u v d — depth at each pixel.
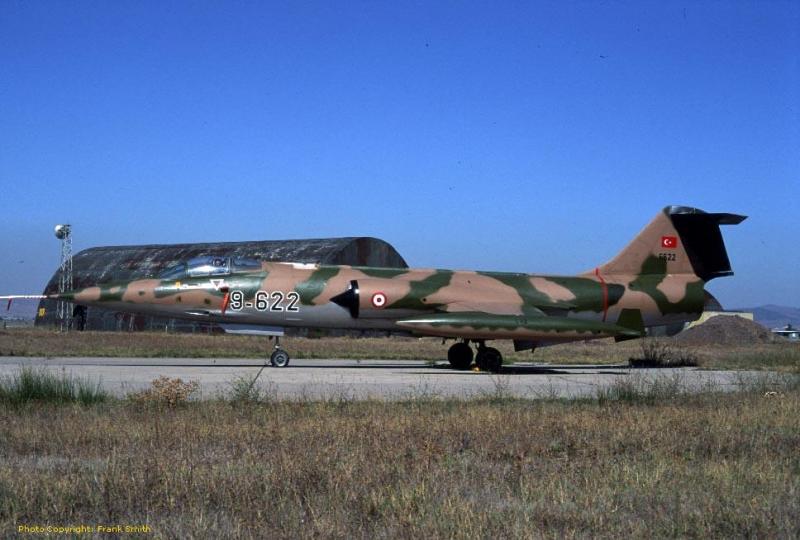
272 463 8.42
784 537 6.38
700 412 12.80
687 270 26.80
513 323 22.70
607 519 6.76
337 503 7.06
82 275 57.88
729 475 8.21
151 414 12.16
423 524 6.46
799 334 69.62
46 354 27.09
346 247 52.25
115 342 34.97
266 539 6.17
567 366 26.72
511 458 9.37
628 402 14.61
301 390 16.67
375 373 21.94
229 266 24.06
